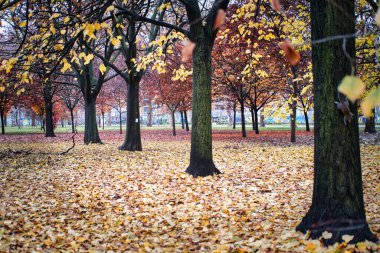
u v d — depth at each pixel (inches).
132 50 715.4
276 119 404.5
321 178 192.1
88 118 962.1
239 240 210.2
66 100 1533.0
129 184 383.2
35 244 216.4
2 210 286.5
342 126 185.5
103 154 669.3
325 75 186.2
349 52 184.5
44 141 1130.0
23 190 365.7
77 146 874.1
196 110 420.8
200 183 376.2
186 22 535.5
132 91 745.0
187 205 296.5
